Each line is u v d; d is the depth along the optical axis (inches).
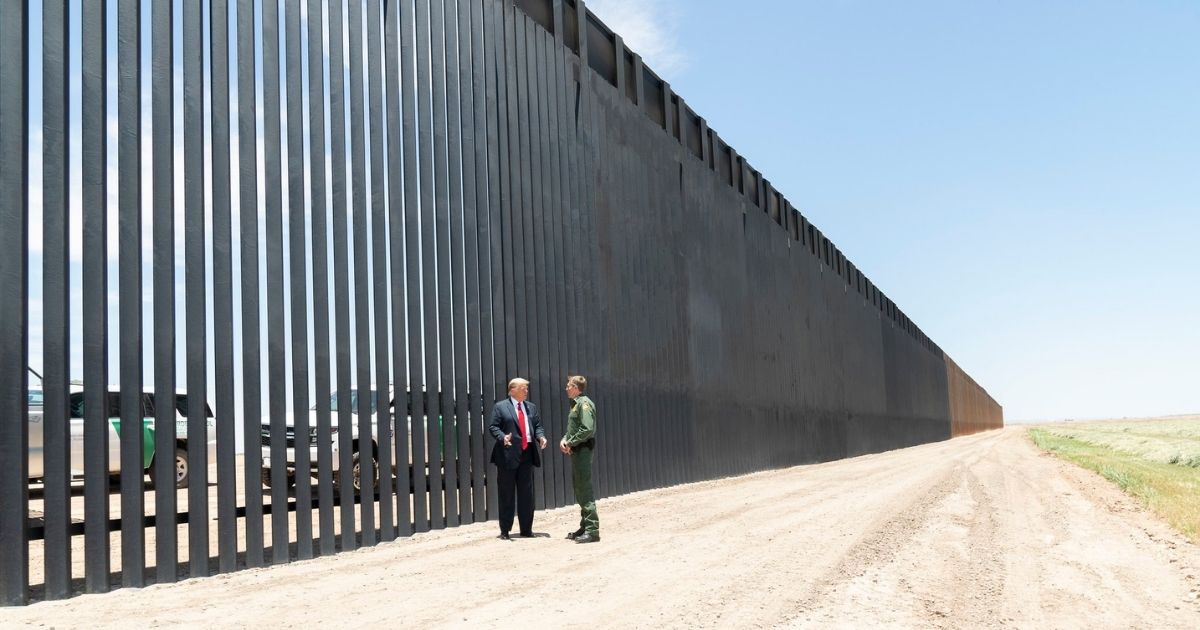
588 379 615.5
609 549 374.0
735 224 994.7
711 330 885.2
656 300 753.0
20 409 284.2
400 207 443.8
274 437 356.2
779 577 302.5
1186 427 2758.4
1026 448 1473.9
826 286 1416.1
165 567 312.3
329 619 247.1
